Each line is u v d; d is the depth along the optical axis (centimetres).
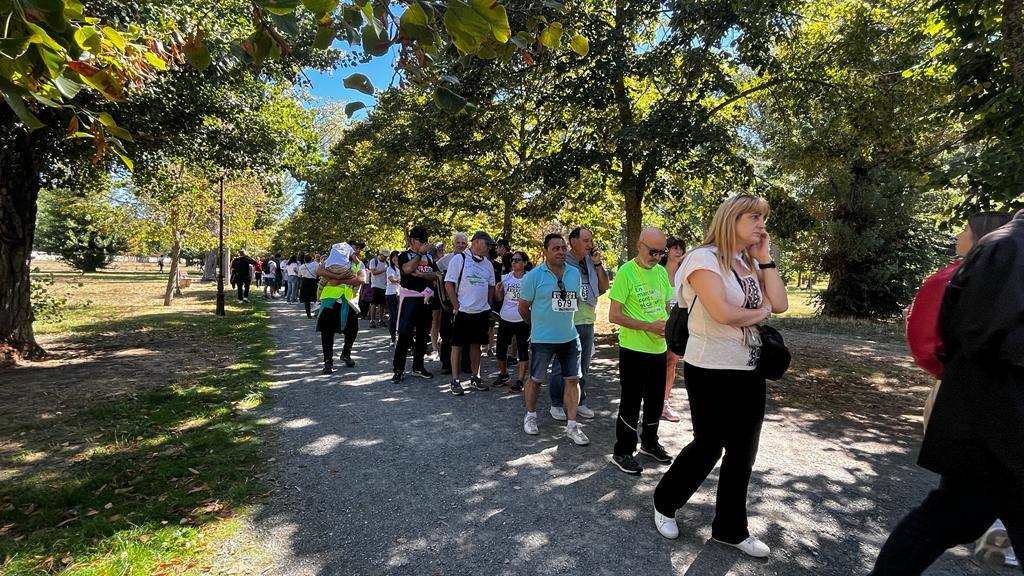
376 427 466
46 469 365
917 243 1547
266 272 2448
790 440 454
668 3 821
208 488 336
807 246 1602
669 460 389
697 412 262
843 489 350
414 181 1748
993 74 602
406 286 650
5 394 566
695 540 280
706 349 255
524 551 269
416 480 354
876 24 851
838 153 1023
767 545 277
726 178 930
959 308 164
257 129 949
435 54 202
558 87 869
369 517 304
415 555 265
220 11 718
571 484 348
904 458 413
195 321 1262
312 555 265
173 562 256
